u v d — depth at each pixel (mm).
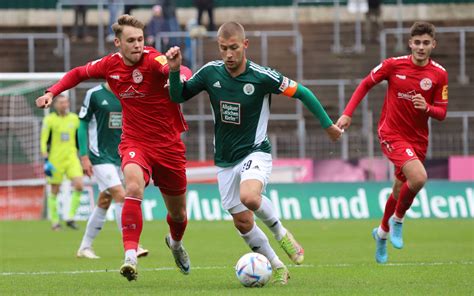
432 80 29203
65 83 23641
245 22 89062
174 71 22094
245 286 21953
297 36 74938
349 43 81500
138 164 22734
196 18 84750
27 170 59344
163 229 50656
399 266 27984
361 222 55062
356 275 25219
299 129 68250
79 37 81062
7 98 59875
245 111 22859
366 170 59469
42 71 78625
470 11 87625
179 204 24078
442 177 59344
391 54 78188
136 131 23328
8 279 25516
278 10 89312
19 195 59500
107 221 60094
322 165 59594
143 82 23000
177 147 23594
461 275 24969
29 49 75438
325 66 77688
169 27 73312
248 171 22391
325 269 27203
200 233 47000
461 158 59281
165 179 23703
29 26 87250
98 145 32906
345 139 62656
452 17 87812
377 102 72250
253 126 23016
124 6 79875
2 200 59406
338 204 58344
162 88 23078
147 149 23234
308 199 58344
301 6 89000
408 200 28750
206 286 22625
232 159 23156
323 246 37625
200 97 71500
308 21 88500
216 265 29406
